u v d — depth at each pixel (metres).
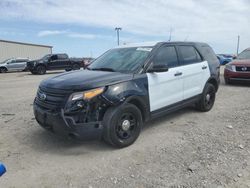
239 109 6.99
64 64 25.52
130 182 3.42
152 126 5.62
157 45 5.32
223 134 5.08
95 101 4.09
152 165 3.86
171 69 5.42
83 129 4.03
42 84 4.66
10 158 4.14
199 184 3.33
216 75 6.88
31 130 5.42
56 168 3.83
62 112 4.02
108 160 4.05
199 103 6.54
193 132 5.22
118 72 4.79
